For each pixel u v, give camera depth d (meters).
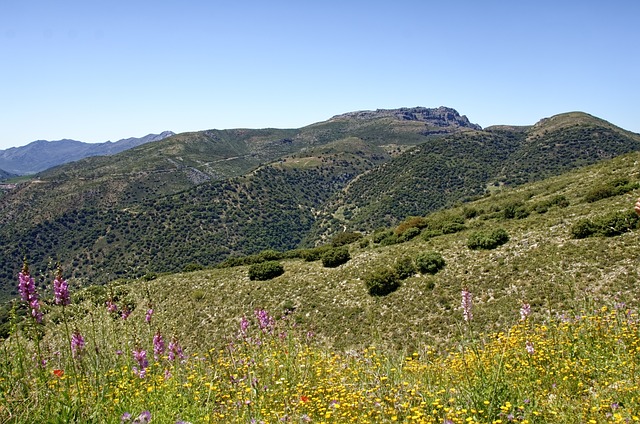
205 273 42.69
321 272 36.66
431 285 27.91
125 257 105.69
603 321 8.18
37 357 4.71
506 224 37.59
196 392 5.62
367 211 131.25
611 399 5.02
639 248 23.00
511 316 21.28
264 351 7.59
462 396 5.23
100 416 4.34
